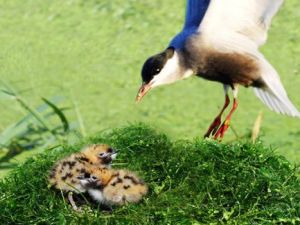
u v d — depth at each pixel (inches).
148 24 697.6
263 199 384.8
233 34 472.4
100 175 390.6
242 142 441.7
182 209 376.5
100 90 630.5
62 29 698.8
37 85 637.9
